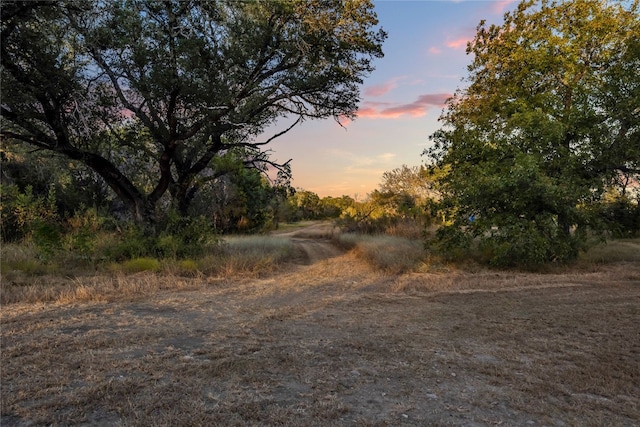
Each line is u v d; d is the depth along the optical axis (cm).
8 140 1481
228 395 342
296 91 1631
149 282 868
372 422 301
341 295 812
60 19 1130
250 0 1282
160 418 298
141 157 1664
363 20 1582
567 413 324
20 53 1112
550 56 1442
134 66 1216
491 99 1594
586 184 1283
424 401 341
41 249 1065
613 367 422
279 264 1295
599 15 1436
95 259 1109
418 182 2970
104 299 722
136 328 544
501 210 1247
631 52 1325
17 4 1045
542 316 633
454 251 1298
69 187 1947
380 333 545
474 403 339
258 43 1344
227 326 568
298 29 1436
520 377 396
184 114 1402
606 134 1327
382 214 2483
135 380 366
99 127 1361
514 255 1170
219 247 1420
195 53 1212
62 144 1269
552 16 1489
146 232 1338
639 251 1427
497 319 618
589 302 726
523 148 1334
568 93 1466
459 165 1438
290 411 315
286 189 1905
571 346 491
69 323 561
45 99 1170
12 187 1420
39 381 361
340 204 6631
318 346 484
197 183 1775
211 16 1305
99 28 1130
